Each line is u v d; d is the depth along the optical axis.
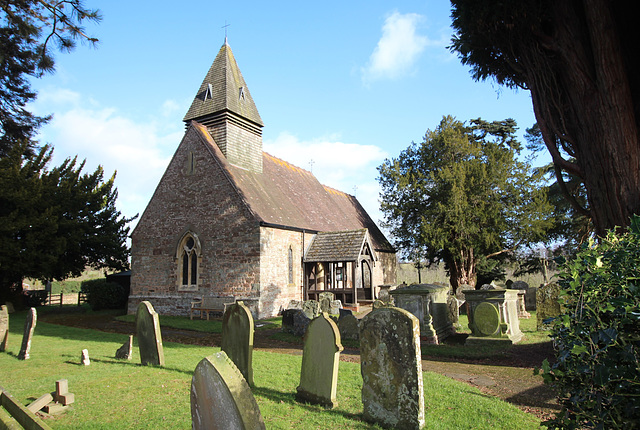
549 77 9.48
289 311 14.82
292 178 28.61
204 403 4.00
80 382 7.38
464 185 25.33
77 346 11.69
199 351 10.86
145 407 6.09
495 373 8.82
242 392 3.84
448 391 7.02
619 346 3.18
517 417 5.80
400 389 5.37
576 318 3.54
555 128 9.42
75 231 24.50
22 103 20.45
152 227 22.97
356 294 21.16
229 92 23.08
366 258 23.14
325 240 23.00
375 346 5.63
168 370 8.23
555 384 3.71
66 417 5.70
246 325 7.40
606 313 3.45
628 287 3.29
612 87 8.09
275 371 8.46
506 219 25.67
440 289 14.57
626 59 8.66
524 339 12.48
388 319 5.55
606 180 8.23
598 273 3.54
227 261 20.12
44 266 22.58
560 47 8.84
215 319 19.23
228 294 19.86
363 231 22.36
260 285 19.06
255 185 22.67
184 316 20.72
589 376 3.38
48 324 17.83
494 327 12.02
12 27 14.10
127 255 29.02
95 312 24.16
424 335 12.76
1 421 3.08
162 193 22.94
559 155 9.48
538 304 14.31
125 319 20.12
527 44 9.48
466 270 26.83
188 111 24.16
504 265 32.03
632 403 3.10
